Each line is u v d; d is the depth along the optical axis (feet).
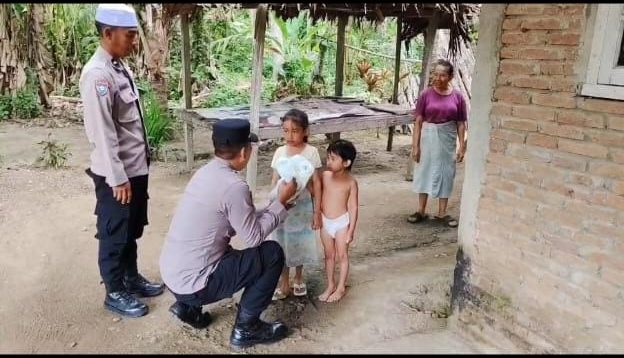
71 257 13.30
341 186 10.58
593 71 7.39
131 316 10.56
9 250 13.57
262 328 9.61
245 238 8.85
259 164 22.77
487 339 9.41
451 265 13.12
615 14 7.10
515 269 8.82
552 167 8.06
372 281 12.12
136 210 10.77
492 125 8.85
